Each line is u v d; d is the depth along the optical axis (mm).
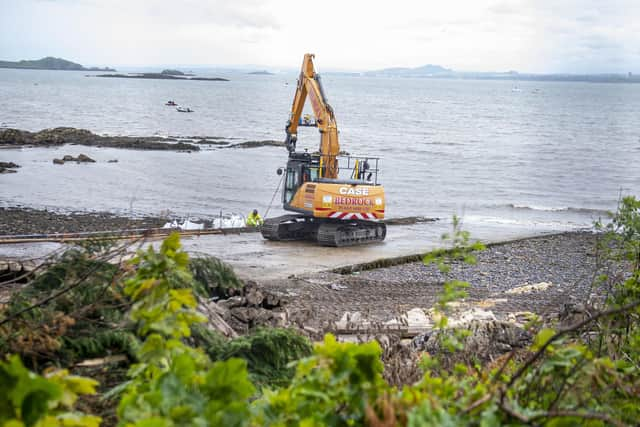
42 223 29141
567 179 56719
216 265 12062
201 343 7703
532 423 3908
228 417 3557
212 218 33656
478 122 134000
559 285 20047
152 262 4609
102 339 6648
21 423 3145
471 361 8242
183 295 4492
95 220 30484
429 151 75938
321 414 3930
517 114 170000
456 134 102188
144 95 197000
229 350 7203
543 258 24938
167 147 66750
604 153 79375
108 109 128750
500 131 111688
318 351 4035
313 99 27031
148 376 4590
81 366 6336
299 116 28016
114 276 7164
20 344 5863
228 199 40562
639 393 4598
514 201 45094
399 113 156750
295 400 4109
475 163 66250
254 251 23750
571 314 9867
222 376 3816
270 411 4145
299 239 27141
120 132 84375
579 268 23094
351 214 25562
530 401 4609
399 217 37281
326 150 26812
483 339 10711
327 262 22031
